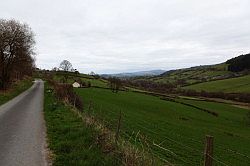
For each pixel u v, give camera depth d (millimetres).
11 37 63875
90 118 19016
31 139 15953
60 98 37812
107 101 70500
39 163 11617
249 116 83812
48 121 22297
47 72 190250
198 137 43844
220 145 42562
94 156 11516
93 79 147875
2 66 63438
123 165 10375
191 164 23453
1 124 21016
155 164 10211
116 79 132375
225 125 72062
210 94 140500
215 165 27969
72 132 16234
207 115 84375
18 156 12586
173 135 39500
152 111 70938
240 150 41062
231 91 147250
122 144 11898
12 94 52750
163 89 155875
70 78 132500
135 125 38562
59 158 11875
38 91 65500
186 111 83250
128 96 95688
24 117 24812
